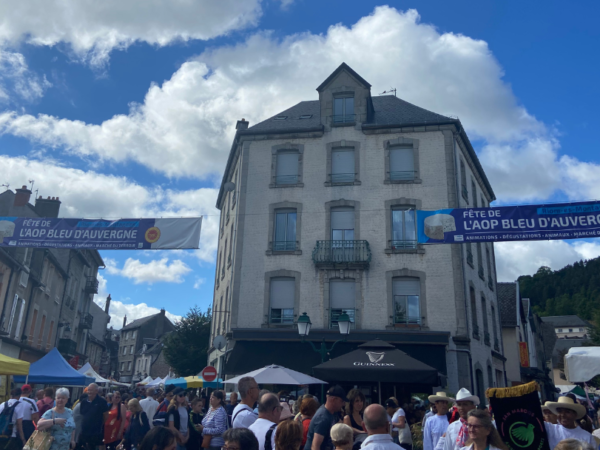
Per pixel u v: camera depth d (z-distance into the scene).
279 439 4.59
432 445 7.21
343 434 4.52
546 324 61.66
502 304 37.69
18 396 10.70
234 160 28.00
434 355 20.70
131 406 10.43
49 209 36.69
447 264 22.17
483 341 24.72
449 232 15.08
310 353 21.25
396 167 24.06
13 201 31.95
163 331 85.56
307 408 6.64
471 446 4.79
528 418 5.36
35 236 16.84
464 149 26.02
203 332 39.31
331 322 22.22
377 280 22.39
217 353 27.16
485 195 31.88
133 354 82.81
